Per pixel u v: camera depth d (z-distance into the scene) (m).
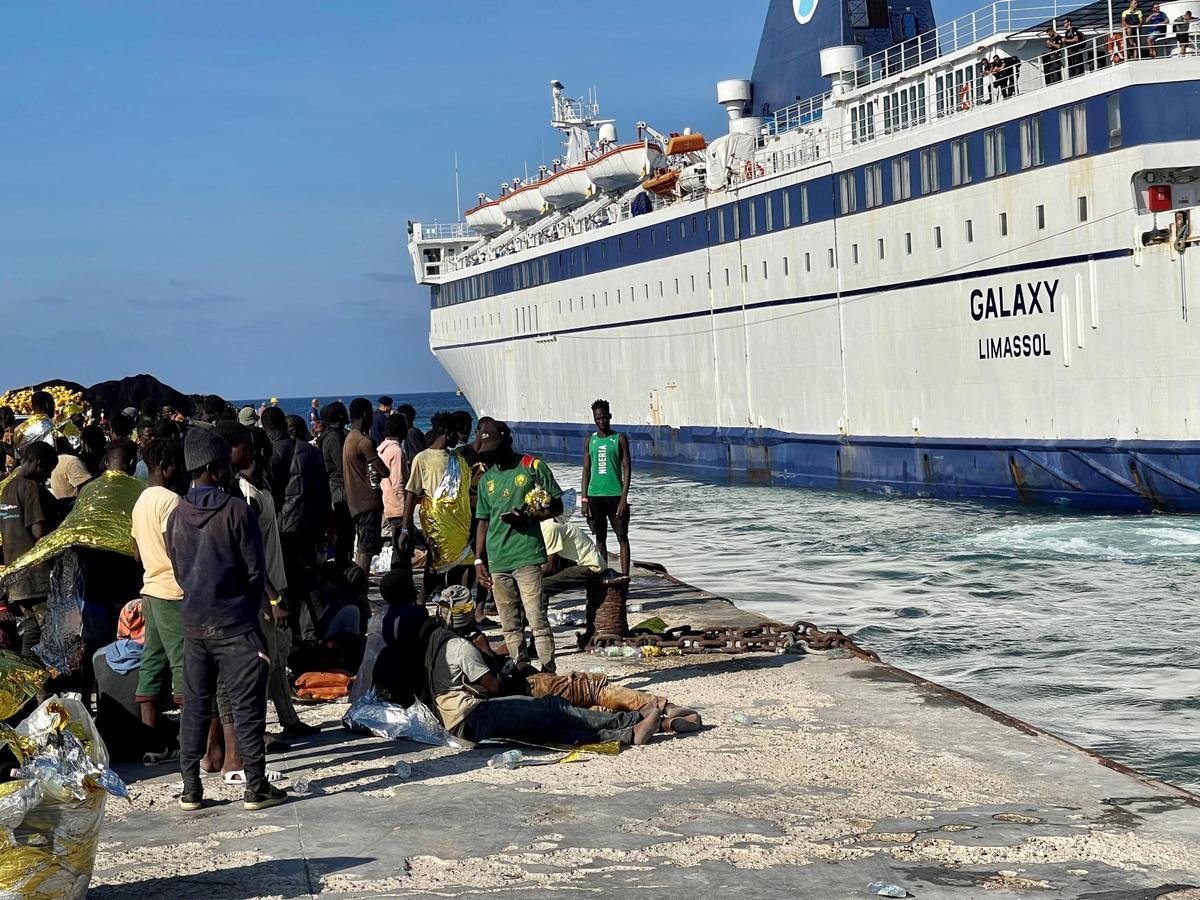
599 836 6.26
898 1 38.81
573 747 8.13
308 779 7.59
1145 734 10.90
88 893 5.58
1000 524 26.28
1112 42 26.48
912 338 32.03
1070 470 27.39
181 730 7.00
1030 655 14.41
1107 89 25.78
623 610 11.73
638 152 46.97
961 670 13.78
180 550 6.94
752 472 39.78
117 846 6.31
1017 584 19.31
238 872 5.82
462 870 5.79
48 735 5.41
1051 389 27.84
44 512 10.30
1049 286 27.62
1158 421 25.53
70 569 9.30
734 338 40.12
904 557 22.61
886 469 33.34
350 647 10.70
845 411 34.97
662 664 10.94
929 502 30.97
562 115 58.88
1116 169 25.81
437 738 8.38
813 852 5.97
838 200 34.31
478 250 63.72
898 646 15.16
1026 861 5.81
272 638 8.54
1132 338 25.88
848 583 20.08
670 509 33.16
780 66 42.56
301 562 10.77
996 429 29.52
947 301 30.70
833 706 9.21
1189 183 26.00
